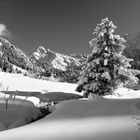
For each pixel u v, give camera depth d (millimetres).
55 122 5695
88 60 20469
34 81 34375
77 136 4230
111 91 19578
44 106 10359
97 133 4273
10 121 6387
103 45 20188
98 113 6141
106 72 19031
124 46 20609
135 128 4316
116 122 4945
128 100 8031
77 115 6270
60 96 19844
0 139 4434
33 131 4914
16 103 8352
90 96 10352
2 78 31922
